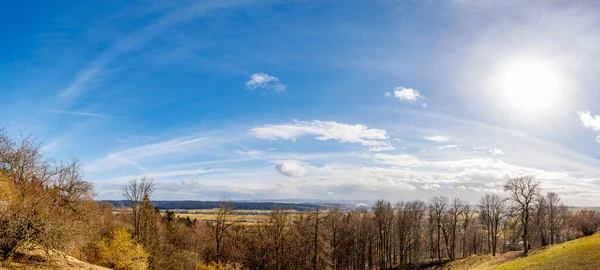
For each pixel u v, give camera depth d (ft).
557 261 116.57
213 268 218.59
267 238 238.48
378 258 304.50
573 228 275.80
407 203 298.35
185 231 275.80
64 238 84.89
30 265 84.17
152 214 221.46
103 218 189.26
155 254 194.29
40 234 79.25
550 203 233.35
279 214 237.66
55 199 89.30
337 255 277.23
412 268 260.01
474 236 298.15
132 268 148.56
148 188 183.83
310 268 248.93
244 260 258.78
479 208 261.85
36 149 88.74
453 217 265.95
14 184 83.20
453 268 222.89
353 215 304.71
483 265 194.59
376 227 284.41
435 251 297.53
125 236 151.64
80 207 95.91
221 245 267.39
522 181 191.01
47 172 88.94
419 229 283.18
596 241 134.21
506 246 311.27
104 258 141.79
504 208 226.17
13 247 78.64
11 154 83.41
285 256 246.88
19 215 76.33
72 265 96.58
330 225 267.80
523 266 122.83
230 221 240.12
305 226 244.83
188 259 217.77
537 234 288.10
